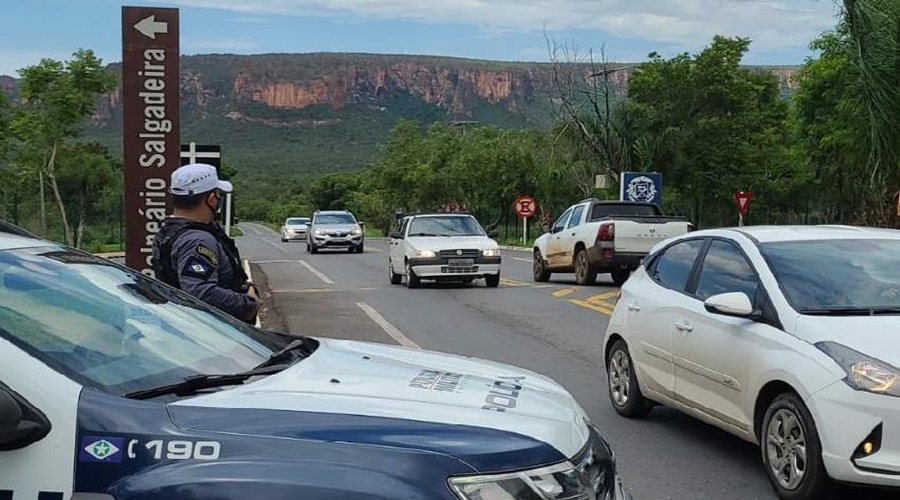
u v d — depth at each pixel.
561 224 22.61
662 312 7.61
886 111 19.53
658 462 6.94
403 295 19.56
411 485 3.01
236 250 6.25
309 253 39.25
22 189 35.25
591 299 18.23
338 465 3.03
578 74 40.34
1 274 3.77
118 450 3.03
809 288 6.33
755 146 39.56
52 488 2.98
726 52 38.03
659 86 38.47
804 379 5.71
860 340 5.66
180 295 4.75
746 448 7.31
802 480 5.73
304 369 3.83
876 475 5.34
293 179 137.38
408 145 71.38
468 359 4.52
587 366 10.96
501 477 3.12
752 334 6.34
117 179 37.78
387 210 74.75
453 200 64.50
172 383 3.56
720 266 7.16
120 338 3.82
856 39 19.70
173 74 11.68
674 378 7.41
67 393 3.11
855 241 6.92
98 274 4.25
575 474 3.32
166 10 11.62
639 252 20.31
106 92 31.80
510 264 31.00
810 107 35.75
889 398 5.32
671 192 39.44
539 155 50.06
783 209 42.62
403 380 3.76
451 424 3.28
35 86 30.66
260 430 3.12
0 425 2.93
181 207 6.00
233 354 4.13
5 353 3.17
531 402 3.70
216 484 2.96
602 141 39.06
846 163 25.61
